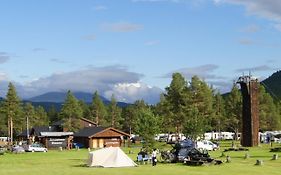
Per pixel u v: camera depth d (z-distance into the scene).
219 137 137.50
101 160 51.00
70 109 137.25
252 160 57.03
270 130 142.25
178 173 42.50
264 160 56.31
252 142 92.50
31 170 46.34
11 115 135.12
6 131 171.00
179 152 56.03
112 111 170.12
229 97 126.25
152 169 46.41
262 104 128.88
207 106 116.06
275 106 158.75
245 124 93.94
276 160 55.91
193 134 92.50
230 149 78.38
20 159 67.81
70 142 112.62
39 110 195.88
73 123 133.38
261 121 127.31
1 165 55.41
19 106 137.12
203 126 93.38
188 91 115.31
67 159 66.44
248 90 93.62
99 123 165.88
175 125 116.56
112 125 167.62
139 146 110.56
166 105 117.50
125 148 102.25
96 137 111.19
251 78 94.44
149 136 65.50
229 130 158.75
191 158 53.22
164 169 46.34
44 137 110.44
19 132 162.88
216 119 137.25
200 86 115.69
